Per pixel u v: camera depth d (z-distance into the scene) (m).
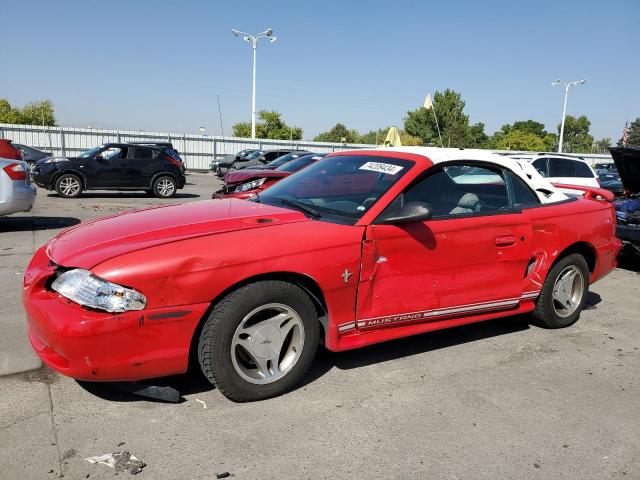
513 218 4.01
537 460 2.69
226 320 2.88
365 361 3.77
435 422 2.99
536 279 4.26
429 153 3.92
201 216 3.40
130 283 2.67
